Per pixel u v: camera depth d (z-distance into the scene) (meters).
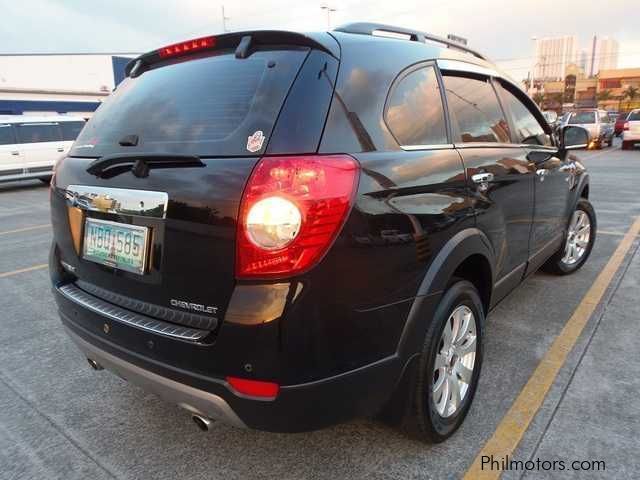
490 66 3.34
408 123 2.29
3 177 14.27
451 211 2.36
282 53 2.09
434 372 2.35
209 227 1.82
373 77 2.16
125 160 2.08
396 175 2.06
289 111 1.88
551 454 2.38
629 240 6.09
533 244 3.60
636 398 2.79
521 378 3.04
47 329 4.04
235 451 2.50
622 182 11.14
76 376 3.29
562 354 3.31
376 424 2.66
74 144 2.70
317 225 1.75
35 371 3.36
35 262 6.14
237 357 1.80
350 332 1.88
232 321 1.79
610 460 2.33
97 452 2.52
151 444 2.58
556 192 3.98
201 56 2.38
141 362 2.08
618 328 3.67
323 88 1.96
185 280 1.92
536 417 2.66
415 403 2.27
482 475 2.27
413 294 2.14
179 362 1.95
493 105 3.18
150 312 2.08
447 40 3.00
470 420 2.66
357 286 1.88
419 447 2.47
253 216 1.74
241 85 2.07
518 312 4.00
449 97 2.69
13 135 14.49
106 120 2.54
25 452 2.53
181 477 2.33
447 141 2.55
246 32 2.19
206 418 2.10
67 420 2.80
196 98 2.17
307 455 2.45
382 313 2.00
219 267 1.82
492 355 3.32
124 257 2.14
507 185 2.98
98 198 2.22
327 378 1.85
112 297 2.27
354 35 2.30
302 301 1.76
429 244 2.20
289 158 1.79
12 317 4.30
